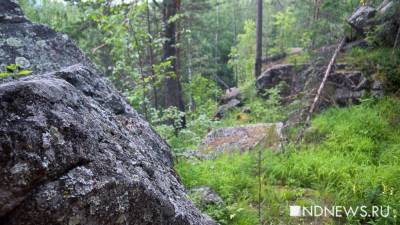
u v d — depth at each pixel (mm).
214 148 8133
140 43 5699
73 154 1581
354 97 9070
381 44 10062
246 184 5730
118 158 1880
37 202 1416
